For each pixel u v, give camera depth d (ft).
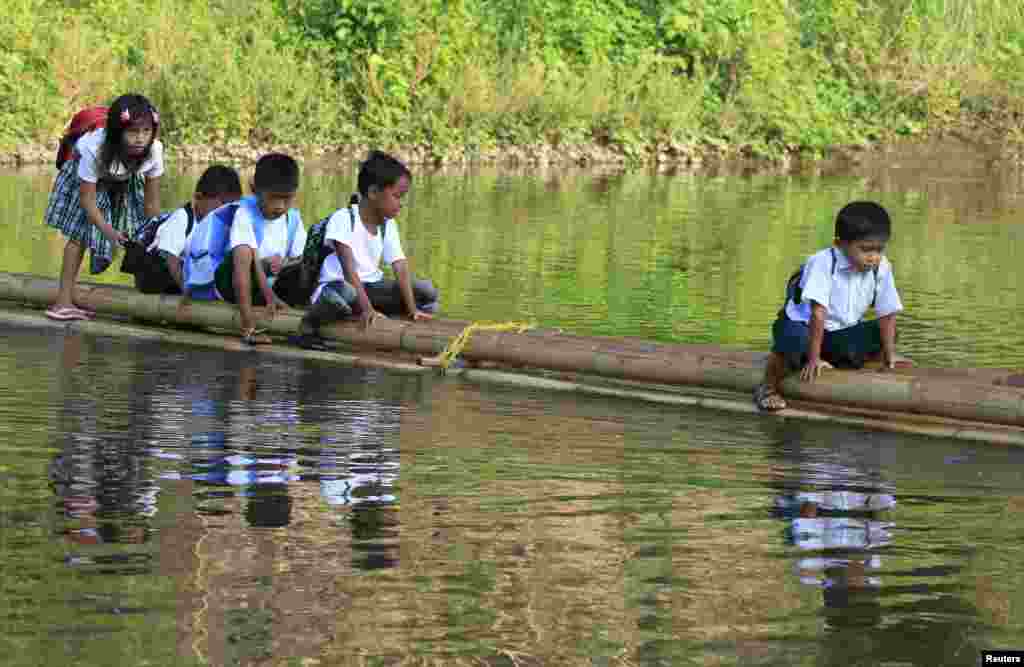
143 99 45.39
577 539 25.84
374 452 31.24
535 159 104.94
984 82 120.26
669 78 112.16
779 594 23.56
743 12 116.67
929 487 30.09
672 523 26.94
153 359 40.93
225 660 20.65
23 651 20.71
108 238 45.16
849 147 115.75
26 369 38.83
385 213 42.98
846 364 37.93
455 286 54.85
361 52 105.29
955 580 24.36
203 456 30.40
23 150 90.68
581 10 115.24
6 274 48.91
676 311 51.16
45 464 29.40
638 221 75.15
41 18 99.30
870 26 122.42
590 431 34.01
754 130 114.32
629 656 21.17
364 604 22.65
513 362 40.81
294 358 41.86
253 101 98.58
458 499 27.94
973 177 102.12
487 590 23.36
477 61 107.14
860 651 21.53
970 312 52.60
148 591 22.86
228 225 44.83
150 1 105.29
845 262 36.73
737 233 71.51
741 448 32.99
